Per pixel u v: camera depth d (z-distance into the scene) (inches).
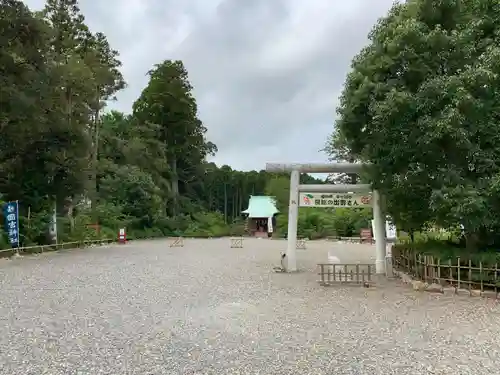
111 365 232.1
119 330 304.7
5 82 856.9
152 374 218.7
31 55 912.3
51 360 239.5
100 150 1779.0
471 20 453.1
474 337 283.7
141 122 2124.8
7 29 868.6
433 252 487.2
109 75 1449.3
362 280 519.8
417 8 454.6
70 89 1144.2
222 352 255.1
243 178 3014.3
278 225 2078.0
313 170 636.7
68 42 1300.4
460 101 384.8
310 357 245.1
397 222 579.2
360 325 318.0
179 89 2135.8
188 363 235.8
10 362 235.6
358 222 1754.4
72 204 1350.9
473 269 432.5
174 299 423.8
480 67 394.3
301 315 353.7
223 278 573.0
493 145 425.7
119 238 1437.0
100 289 477.7
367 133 480.1
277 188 2278.5
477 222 394.9
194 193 2426.2
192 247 1236.5
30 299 415.5
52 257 871.7
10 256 869.2
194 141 2244.1
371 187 558.6
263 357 245.8
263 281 547.5
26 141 969.5
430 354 249.3
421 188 441.7
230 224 2512.3
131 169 1803.6
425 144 410.3
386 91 438.9
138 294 449.7
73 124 1071.0
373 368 226.2
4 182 1041.5
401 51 431.8
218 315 354.3
